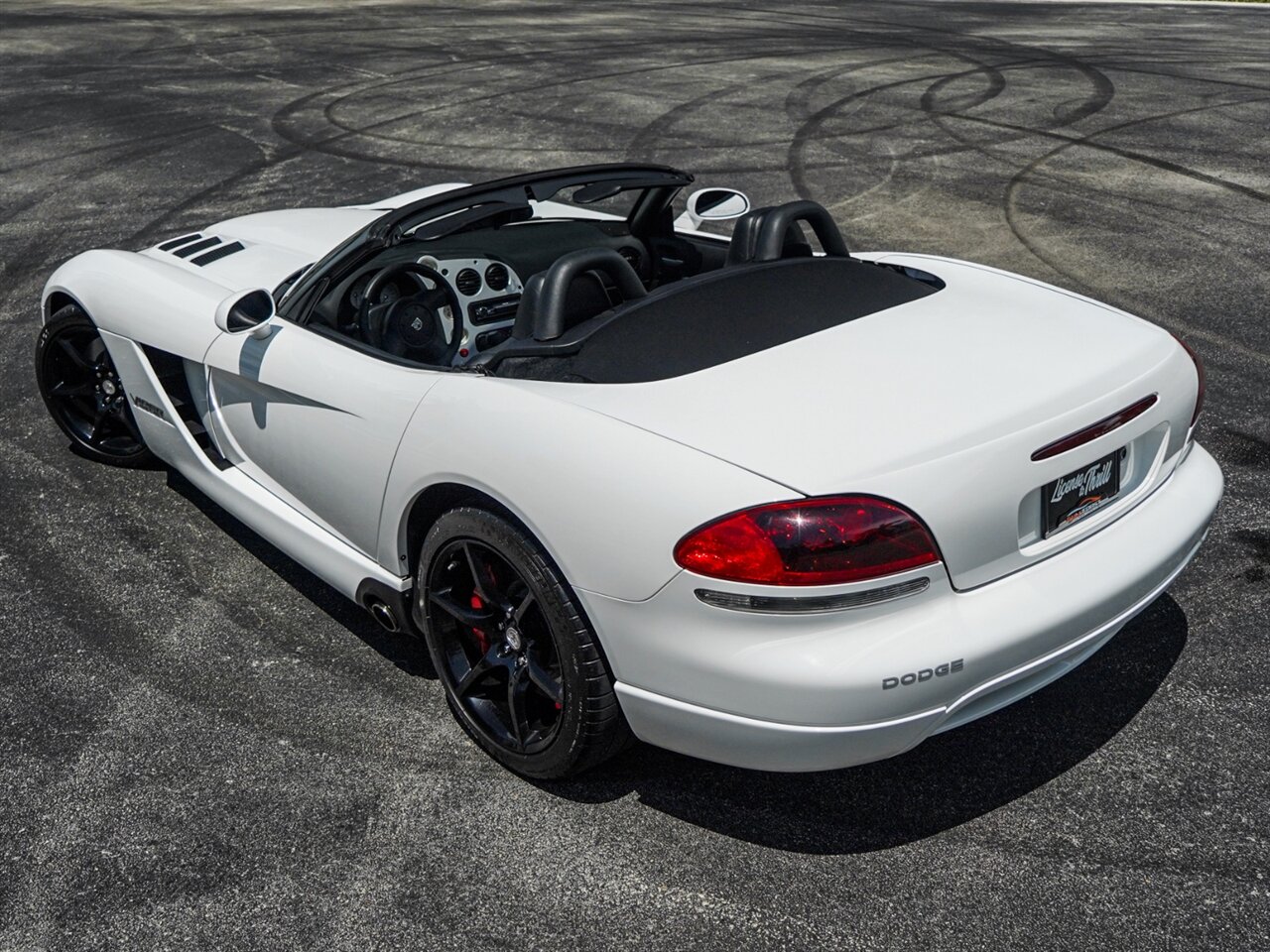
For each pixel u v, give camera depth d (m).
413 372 2.82
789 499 2.11
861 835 2.49
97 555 3.79
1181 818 2.48
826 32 16.41
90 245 7.33
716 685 2.20
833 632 2.14
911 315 2.80
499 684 2.85
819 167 8.73
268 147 9.84
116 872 2.46
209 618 3.42
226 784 2.71
